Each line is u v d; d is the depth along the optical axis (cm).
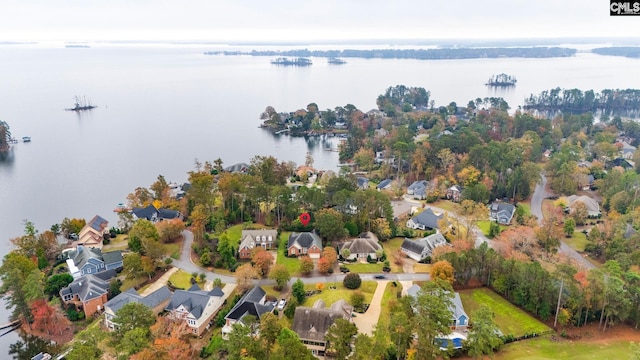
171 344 7175
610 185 15238
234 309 8656
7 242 12988
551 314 8694
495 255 9825
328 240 12312
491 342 7175
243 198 13900
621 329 8538
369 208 12700
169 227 12288
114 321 7675
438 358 7600
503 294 9656
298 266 10981
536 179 15650
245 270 9744
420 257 11238
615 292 8181
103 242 12388
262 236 11912
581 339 8225
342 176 16125
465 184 16138
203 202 13600
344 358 6869
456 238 12106
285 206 13200
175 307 8875
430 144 18675
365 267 10944
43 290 9350
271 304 9000
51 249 11506
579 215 13600
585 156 19512
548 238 11344
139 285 10156
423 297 7119
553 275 8769
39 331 8862
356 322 8681
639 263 9869
